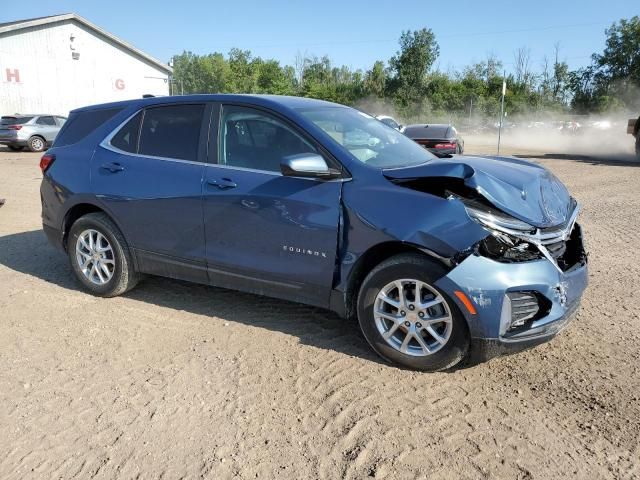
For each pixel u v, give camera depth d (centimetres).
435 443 286
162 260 452
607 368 362
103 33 3331
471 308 323
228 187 404
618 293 502
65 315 454
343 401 324
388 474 263
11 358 381
